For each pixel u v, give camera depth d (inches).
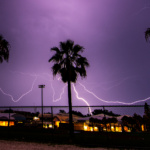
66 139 478.0
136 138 485.7
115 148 389.4
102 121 799.7
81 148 384.2
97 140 454.3
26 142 441.4
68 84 638.5
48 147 386.9
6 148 360.5
